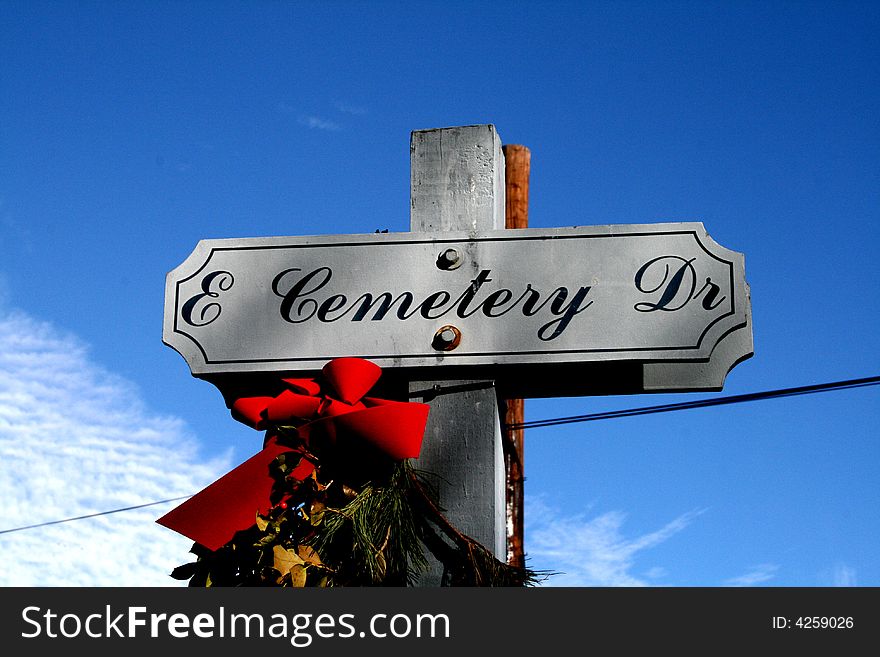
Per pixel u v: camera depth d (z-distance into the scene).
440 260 3.96
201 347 3.96
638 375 3.89
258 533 3.75
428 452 3.83
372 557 3.58
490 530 3.75
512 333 3.85
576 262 3.91
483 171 4.22
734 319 3.80
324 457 3.80
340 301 3.96
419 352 3.86
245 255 4.05
